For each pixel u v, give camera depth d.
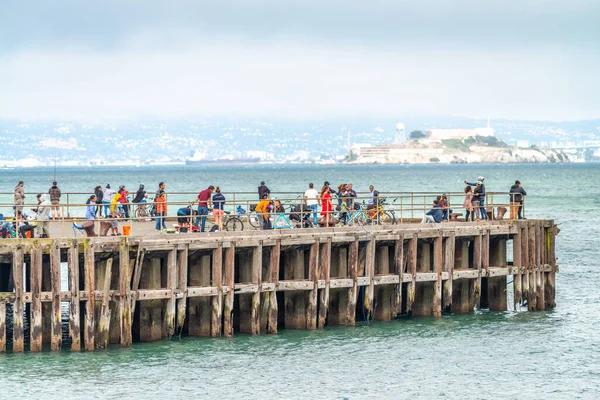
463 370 54.84
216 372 52.56
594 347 60.50
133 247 54.09
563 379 53.56
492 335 62.81
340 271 62.59
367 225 65.88
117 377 51.06
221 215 63.56
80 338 56.75
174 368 52.84
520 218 72.31
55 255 52.56
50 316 57.16
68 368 52.12
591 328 65.56
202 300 58.28
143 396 48.44
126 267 53.84
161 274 56.84
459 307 68.56
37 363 52.66
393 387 51.38
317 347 57.97
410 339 60.88
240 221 67.94
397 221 75.88
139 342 57.06
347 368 54.34
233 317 60.84
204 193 65.12
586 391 51.50
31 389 48.91
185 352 55.69
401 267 63.16
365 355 56.94
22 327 53.50
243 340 58.47
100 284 54.91
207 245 56.44
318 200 69.06
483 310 70.06
